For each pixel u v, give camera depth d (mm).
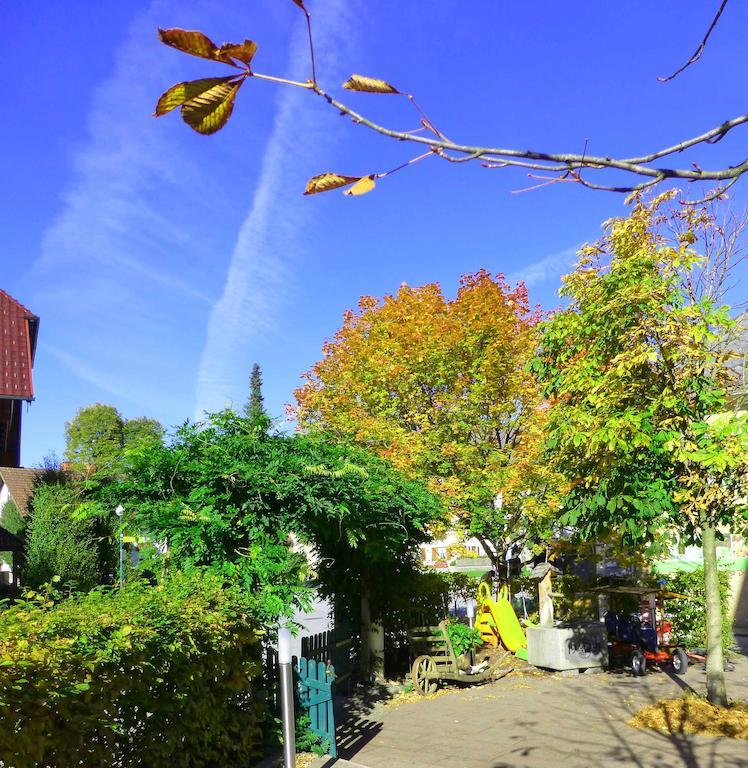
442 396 15141
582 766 6961
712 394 8898
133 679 4777
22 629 4172
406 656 12594
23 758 3600
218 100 1292
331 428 15969
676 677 11656
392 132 1708
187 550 7453
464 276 16656
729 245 11047
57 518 21547
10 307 23703
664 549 13844
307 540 8781
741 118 1980
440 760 7270
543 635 12617
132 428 67250
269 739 6980
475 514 13969
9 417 22312
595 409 9047
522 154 1891
